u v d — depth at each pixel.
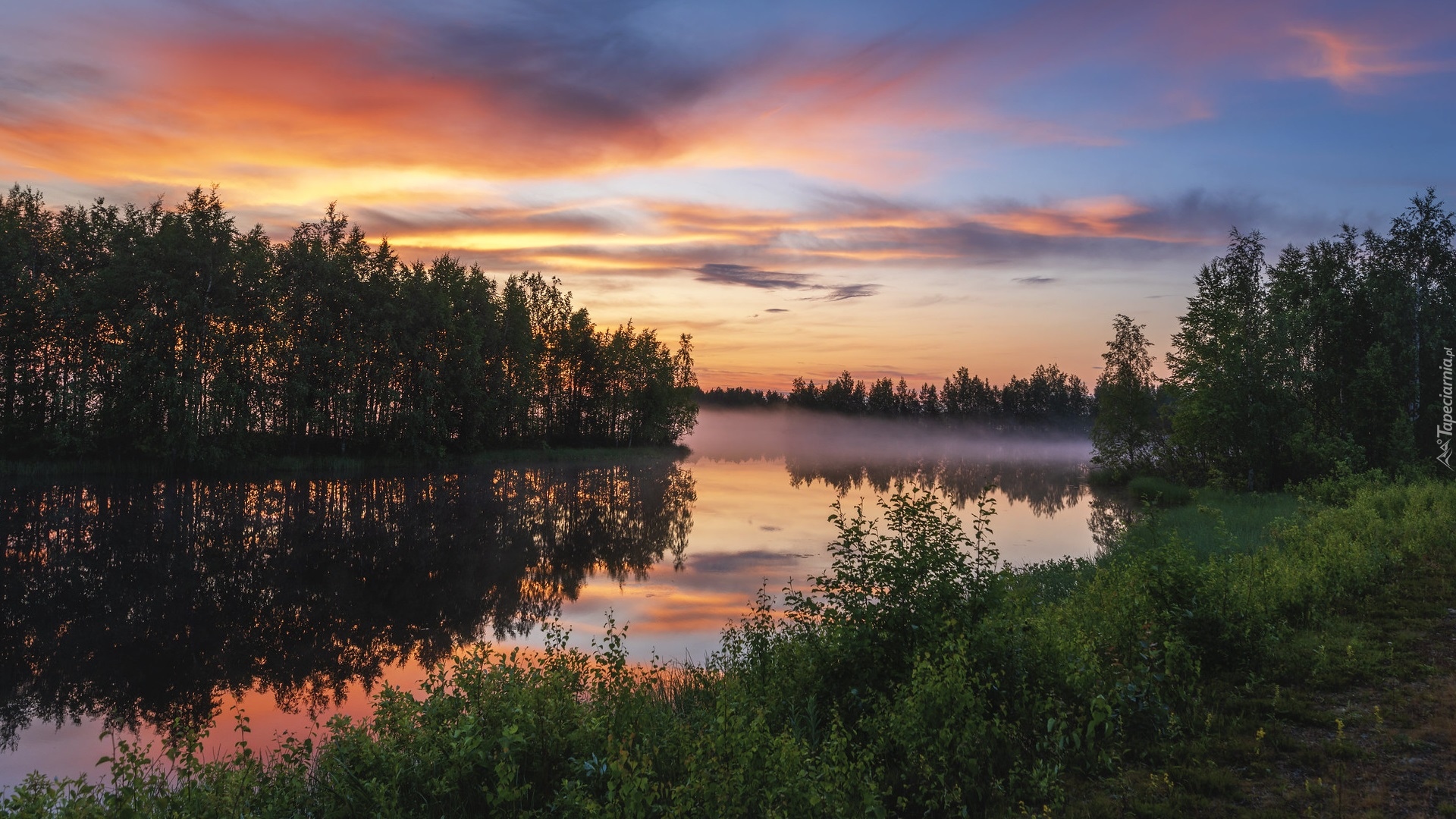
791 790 5.06
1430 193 35.56
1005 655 7.10
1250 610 8.78
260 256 49.88
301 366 51.94
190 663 14.71
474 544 27.55
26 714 12.07
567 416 86.94
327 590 20.64
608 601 19.14
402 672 14.14
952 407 178.62
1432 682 7.38
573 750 6.16
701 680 9.34
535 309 83.12
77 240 47.03
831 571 22.55
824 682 7.58
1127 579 9.72
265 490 42.94
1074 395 166.75
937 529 8.16
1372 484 23.11
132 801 5.39
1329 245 39.12
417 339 57.91
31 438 45.16
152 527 29.94
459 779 5.88
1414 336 34.41
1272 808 5.26
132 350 45.03
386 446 58.50
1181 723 6.73
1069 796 5.70
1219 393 37.44
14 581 21.08
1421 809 5.12
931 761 6.01
